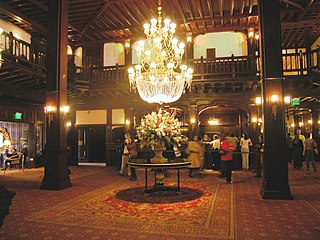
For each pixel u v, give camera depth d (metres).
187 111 13.72
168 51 10.61
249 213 5.34
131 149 10.07
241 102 13.24
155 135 7.13
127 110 14.38
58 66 8.50
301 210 5.52
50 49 8.59
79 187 8.28
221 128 16.94
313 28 12.39
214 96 13.42
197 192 7.26
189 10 11.35
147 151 10.78
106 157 14.55
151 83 8.59
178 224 4.75
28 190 7.88
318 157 14.56
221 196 6.79
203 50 13.76
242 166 11.93
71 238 4.18
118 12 11.49
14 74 10.05
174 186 8.14
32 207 5.96
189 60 12.26
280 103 6.82
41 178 10.15
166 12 11.62
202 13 11.59
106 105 14.75
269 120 6.82
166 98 8.62
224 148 8.68
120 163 12.28
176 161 7.31
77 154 14.91
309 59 11.45
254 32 12.94
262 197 6.55
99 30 13.18
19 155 12.20
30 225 4.78
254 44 12.88
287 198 6.43
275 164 6.61
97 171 12.15
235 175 10.31
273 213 5.33
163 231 4.43
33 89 12.48
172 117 7.52
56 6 8.65
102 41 14.34
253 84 12.09
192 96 13.55
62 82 8.55
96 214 5.40
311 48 14.55
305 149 11.05
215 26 13.05
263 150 6.77
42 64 10.90
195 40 13.84
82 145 15.94
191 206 5.89
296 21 11.69
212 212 5.44
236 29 13.03
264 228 4.50
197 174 10.27
